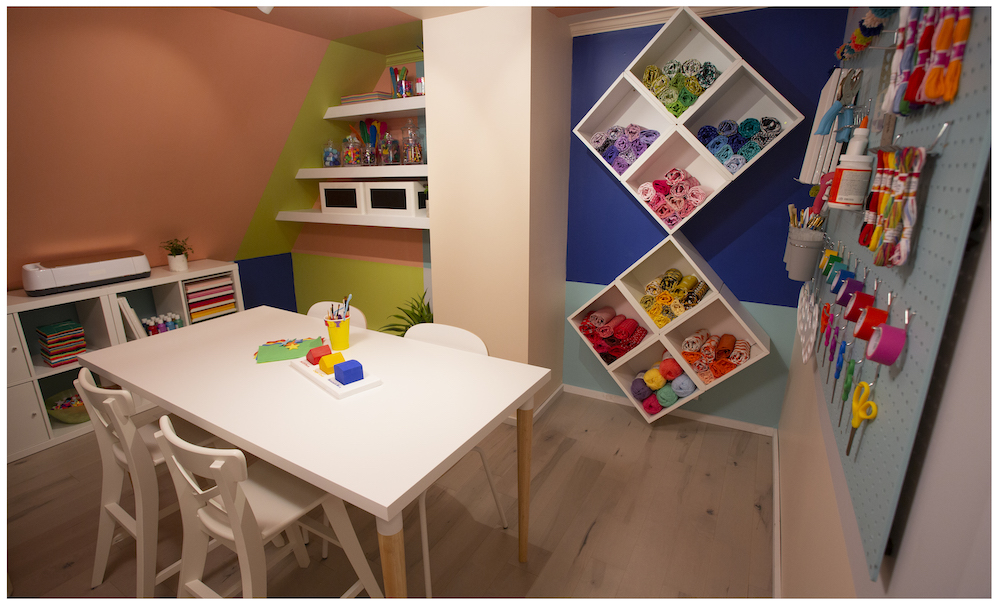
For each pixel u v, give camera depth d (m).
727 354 2.55
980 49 0.60
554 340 3.10
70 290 2.76
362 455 1.22
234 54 2.65
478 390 1.58
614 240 2.91
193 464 1.17
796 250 1.72
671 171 2.51
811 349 1.63
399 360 1.82
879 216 0.86
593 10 2.47
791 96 2.30
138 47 2.29
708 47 2.41
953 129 0.67
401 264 3.74
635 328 2.83
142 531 1.59
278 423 1.37
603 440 2.73
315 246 4.14
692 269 2.75
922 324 0.70
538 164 2.57
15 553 1.94
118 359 1.86
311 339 2.04
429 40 2.62
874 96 1.25
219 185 3.25
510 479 2.39
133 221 3.02
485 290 2.82
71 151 2.44
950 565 0.55
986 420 0.52
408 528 2.07
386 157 3.37
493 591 1.76
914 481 0.70
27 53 2.01
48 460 2.58
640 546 1.96
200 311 3.38
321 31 2.81
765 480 2.37
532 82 2.39
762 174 2.45
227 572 1.85
